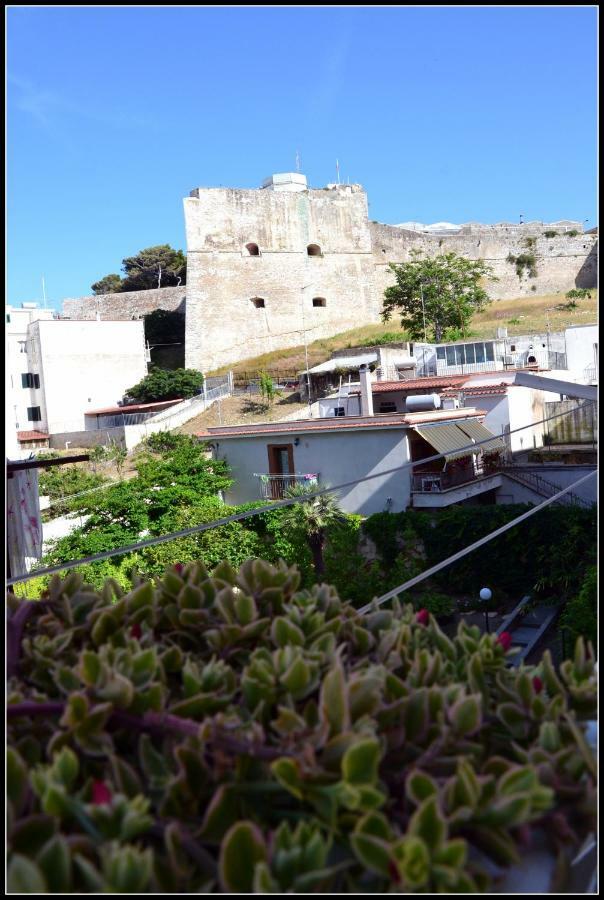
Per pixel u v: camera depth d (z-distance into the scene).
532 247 66.19
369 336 56.25
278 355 57.00
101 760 2.06
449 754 2.10
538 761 2.06
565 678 2.55
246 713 2.23
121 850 1.52
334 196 62.78
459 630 3.00
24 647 2.61
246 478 27.41
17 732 2.20
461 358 39.47
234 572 3.37
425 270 52.38
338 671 2.01
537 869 1.91
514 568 21.56
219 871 1.59
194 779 1.95
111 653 2.43
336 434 25.09
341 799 1.76
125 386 56.03
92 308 68.50
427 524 22.62
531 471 26.56
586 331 37.47
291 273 60.91
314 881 1.54
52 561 22.19
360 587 22.11
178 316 64.44
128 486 25.03
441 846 1.61
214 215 59.06
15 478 10.62
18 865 1.44
